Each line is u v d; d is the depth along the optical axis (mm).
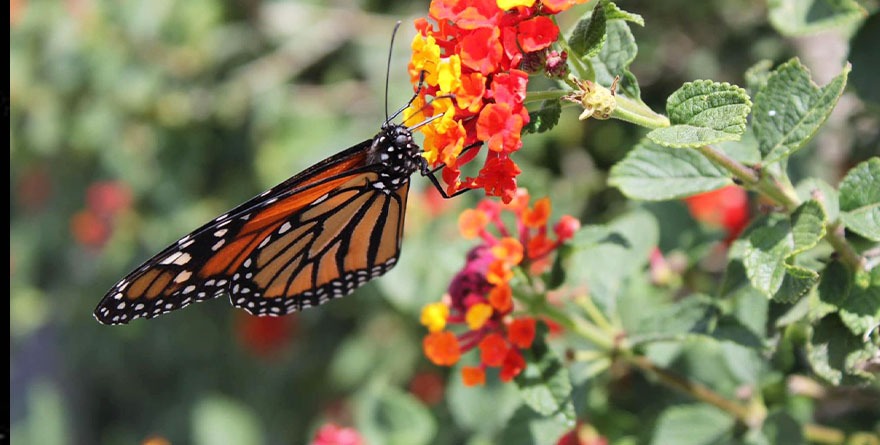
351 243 470
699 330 453
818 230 423
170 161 702
